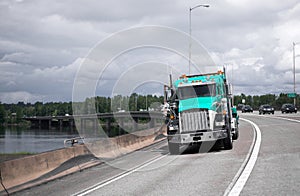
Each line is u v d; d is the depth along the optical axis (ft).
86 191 32.30
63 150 46.03
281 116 182.70
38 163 39.96
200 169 40.88
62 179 40.01
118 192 31.07
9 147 122.01
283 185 29.60
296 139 66.03
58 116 264.93
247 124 124.67
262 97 456.86
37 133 223.71
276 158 44.60
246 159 45.80
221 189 29.63
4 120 298.56
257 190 28.45
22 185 35.68
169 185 32.78
